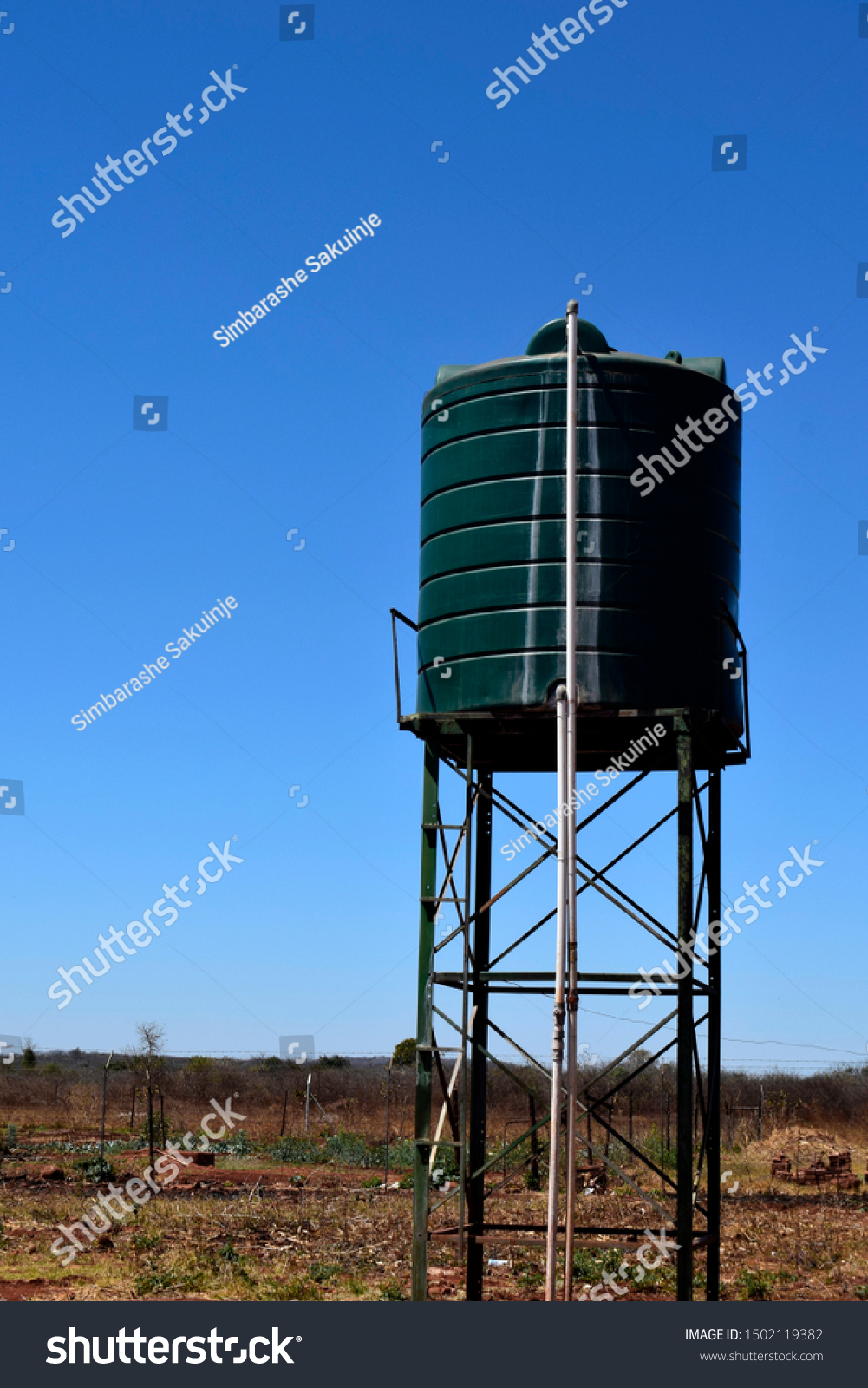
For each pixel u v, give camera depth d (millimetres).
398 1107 43906
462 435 13055
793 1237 18312
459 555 12883
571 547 12258
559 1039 11648
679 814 12086
